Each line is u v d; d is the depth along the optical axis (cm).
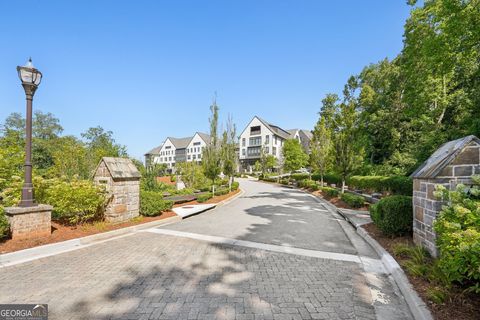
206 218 987
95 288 379
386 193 1359
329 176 2462
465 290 302
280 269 455
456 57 1253
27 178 612
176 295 358
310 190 2203
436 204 426
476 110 1333
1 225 547
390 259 465
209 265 475
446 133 1375
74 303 335
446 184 421
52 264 477
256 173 5031
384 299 346
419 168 539
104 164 810
